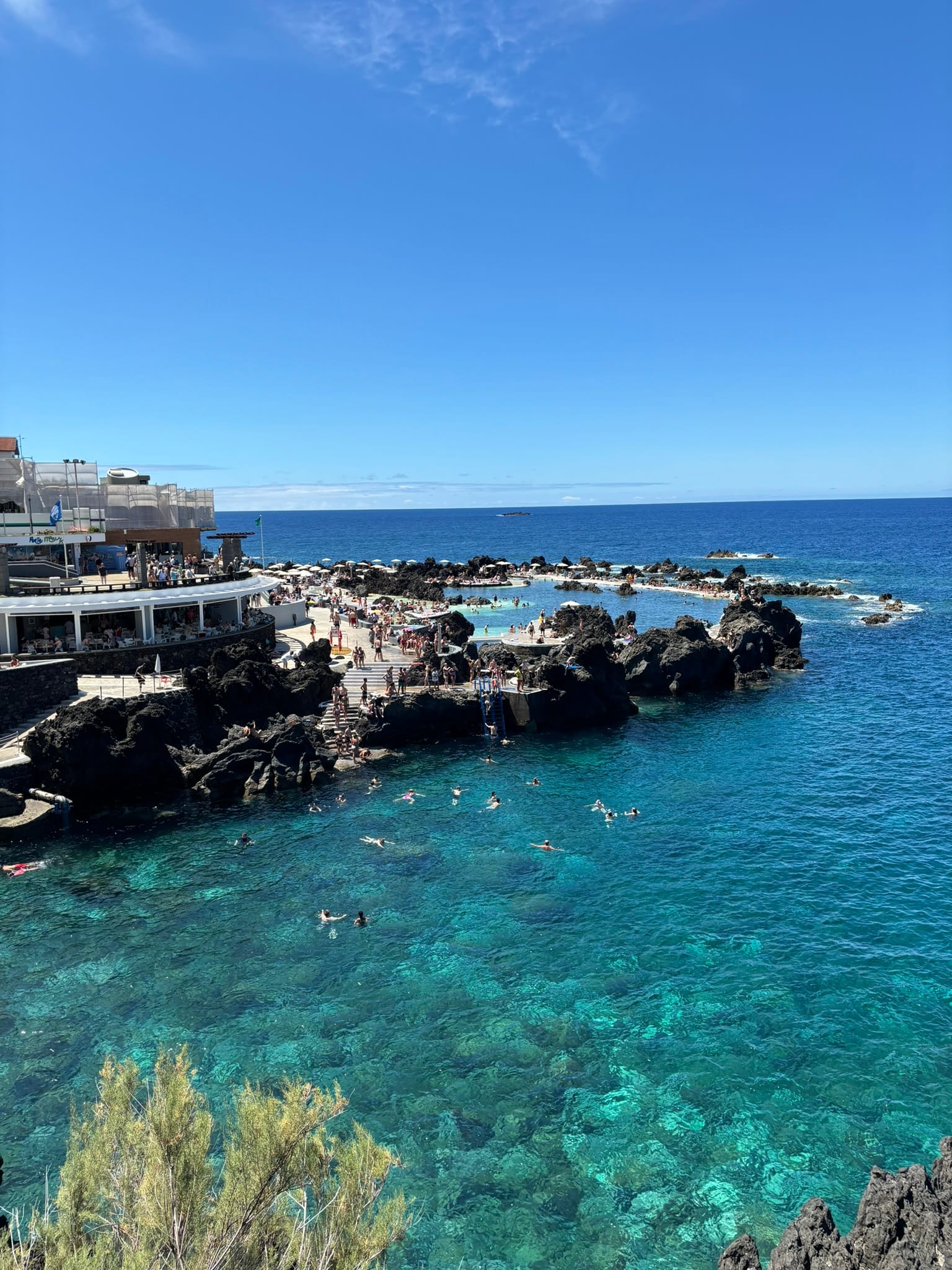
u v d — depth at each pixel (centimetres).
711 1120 2103
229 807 4194
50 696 4531
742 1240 1600
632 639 7238
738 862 3544
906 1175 1591
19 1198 1889
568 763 4903
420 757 5053
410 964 2795
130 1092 1243
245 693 4950
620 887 3331
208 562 8275
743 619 7494
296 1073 2281
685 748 5172
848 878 3388
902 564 16162
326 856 3628
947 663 7438
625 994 2619
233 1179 1088
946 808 4116
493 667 5997
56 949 2891
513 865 3531
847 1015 2495
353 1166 1128
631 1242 1786
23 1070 2294
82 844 3747
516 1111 2142
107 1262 977
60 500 6019
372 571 13525
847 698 6344
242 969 2769
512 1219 1842
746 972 2730
